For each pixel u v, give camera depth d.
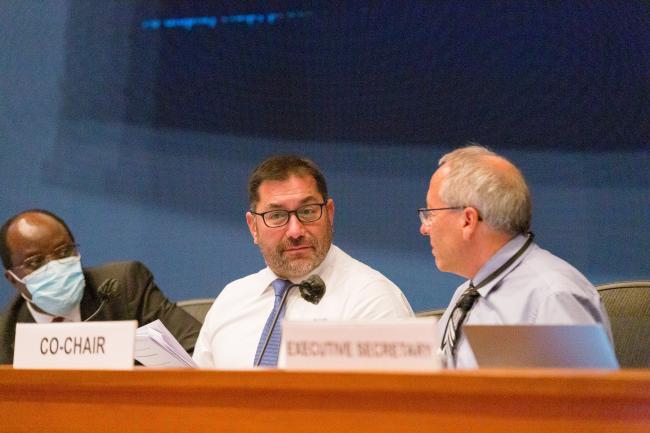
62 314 7.67
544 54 9.41
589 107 9.18
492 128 9.55
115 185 10.62
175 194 10.49
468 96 9.67
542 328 4.06
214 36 10.56
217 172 10.41
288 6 10.36
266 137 10.32
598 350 3.99
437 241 5.64
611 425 3.33
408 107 9.88
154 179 10.55
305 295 5.96
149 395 4.00
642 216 8.90
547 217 9.25
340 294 6.48
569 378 3.36
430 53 9.85
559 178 9.24
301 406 3.74
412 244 9.74
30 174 10.80
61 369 4.18
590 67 9.22
